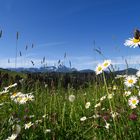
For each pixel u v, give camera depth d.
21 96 0.63
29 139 0.46
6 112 0.55
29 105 0.62
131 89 0.52
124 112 0.45
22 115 0.55
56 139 0.47
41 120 0.53
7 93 0.71
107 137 0.43
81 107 0.62
